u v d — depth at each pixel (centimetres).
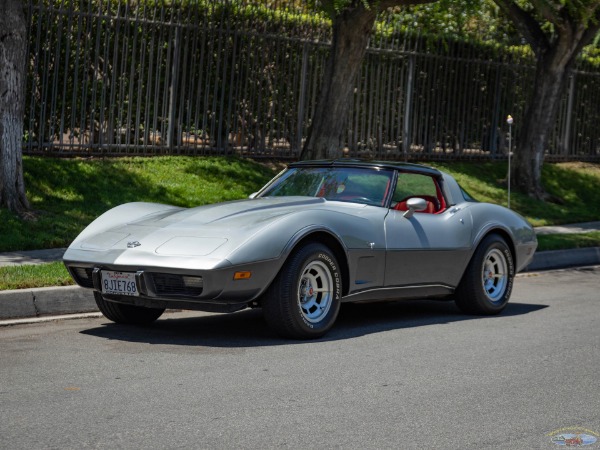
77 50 1442
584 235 1506
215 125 1672
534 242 925
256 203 760
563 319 844
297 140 1764
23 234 1116
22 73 1189
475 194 1881
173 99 1583
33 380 555
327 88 1466
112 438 439
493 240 866
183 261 652
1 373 573
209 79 1623
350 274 732
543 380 586
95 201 1323
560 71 1970
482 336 744
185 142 1655
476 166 2075
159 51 1552
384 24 1922
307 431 459
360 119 1906
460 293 852
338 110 1464
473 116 2112
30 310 794
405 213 788
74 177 1370
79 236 738
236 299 667
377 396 534
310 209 721
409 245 779
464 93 2081
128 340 692
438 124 2044
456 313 880
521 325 805
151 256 667
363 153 1892
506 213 899
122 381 555
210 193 1471
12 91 1177
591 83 2380
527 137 1986
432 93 2023
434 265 808
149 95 1547
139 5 1536
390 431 463
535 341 723
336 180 812
